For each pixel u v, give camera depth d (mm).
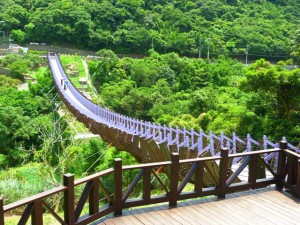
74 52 60719
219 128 16406
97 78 41906
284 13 68812
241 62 52281
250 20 63969
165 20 65688
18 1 72375
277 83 14016
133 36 58344
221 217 4621
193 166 5074
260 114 16234
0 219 3160
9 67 43812
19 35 62875
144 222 4387
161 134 10430
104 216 4508
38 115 27547
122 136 12742
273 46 55094
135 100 31219
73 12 63188
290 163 5504
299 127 13680
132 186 4637
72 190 3889
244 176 7695
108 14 63344
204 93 24500
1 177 13320
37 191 9773
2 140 20547
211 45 55188
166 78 38406
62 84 32750
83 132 23812
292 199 5305
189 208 4863
